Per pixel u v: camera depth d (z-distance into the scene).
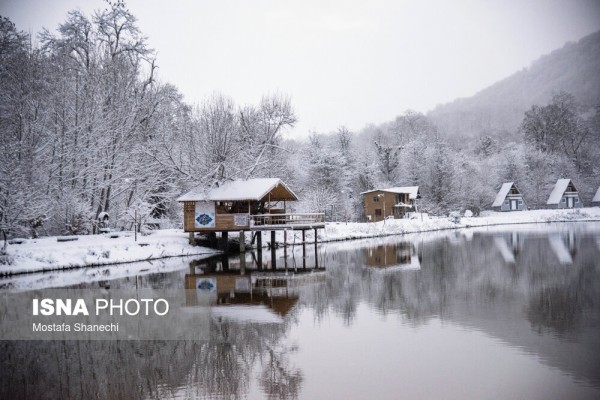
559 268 29.45
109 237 38.50
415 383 12.56
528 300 21.28
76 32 44.38
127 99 44.62
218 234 45.41
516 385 12.34
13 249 31.72
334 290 24.50
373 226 61.81
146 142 45.66
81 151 40.56
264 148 50.50
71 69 42.94
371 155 99.50
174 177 46.31
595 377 12.72
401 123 138.00
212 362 14.38
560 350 14.72
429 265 32.72
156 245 38.66
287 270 31.62
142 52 47.53
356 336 16.53
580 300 20.98
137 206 43.25
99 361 14.66
